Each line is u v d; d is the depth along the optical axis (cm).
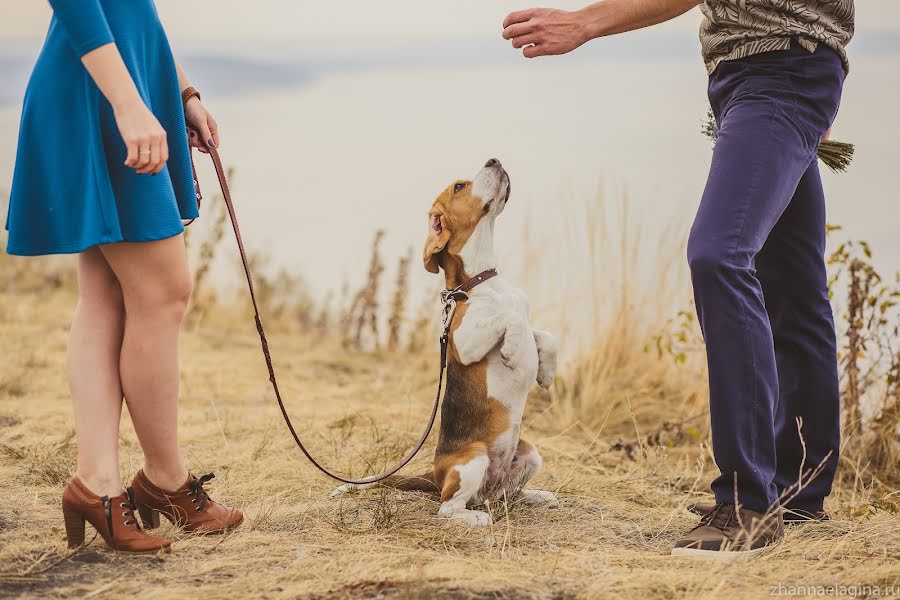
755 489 324
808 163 342
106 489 311
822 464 375
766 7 335
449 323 395
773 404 327
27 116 298
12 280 934
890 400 503
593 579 291
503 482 391
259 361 702
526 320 397
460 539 336
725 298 321
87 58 279
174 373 318
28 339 709
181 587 283
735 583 290
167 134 321
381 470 439
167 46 322
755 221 325
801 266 372
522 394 387
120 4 304
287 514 365
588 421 572
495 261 404
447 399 394
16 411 530
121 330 318
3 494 384
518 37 354
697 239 326
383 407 576
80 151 291
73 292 918
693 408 571
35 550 314
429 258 404
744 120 334
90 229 286
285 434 502
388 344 765
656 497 423
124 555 311
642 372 623
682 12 346
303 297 909
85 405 310
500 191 398
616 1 348
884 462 496
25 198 297
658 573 295
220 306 873
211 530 335
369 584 281
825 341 376
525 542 339
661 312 636
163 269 305
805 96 335
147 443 323
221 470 436
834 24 343
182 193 326
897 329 510
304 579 292
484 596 275
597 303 648
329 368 703
